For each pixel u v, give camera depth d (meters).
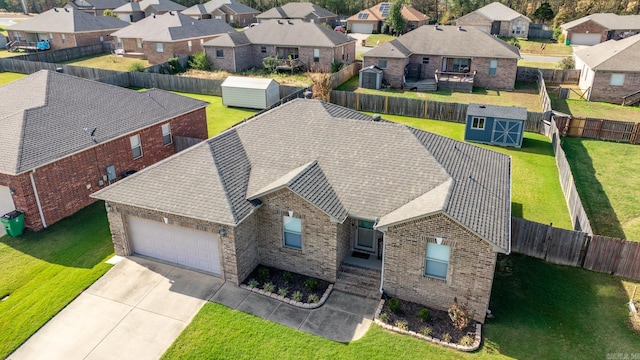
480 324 14.33
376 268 16.56
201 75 51.12
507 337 13.83
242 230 15.80
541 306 15.23
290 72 52.25
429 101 37.41
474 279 14.00
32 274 16.80
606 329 14.23
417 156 17.22
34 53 57.47
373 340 13.63
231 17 89.50
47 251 18.30
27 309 14.90
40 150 19.70
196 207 15.44
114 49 64.50
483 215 14.36
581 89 46.22
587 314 14.86
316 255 16.20
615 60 40.78
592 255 16.88
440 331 14.01
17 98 23.83
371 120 21.05
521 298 15.62
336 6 101.00
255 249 16.97
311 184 16.09
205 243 16.31
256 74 51.81
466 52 46.91
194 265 17.05
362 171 16.95
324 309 15.02
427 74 49.16
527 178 25.67
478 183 16.69
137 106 26.06
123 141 23.66
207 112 38.41
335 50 51.62
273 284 16.22
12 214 19.19
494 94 44.81
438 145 18.62
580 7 85.62
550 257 17.62
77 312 14.77
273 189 15.63
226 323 14.25
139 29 60.06
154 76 45.72
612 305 15.27
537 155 29.30
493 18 78.00
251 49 54.88
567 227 20.28
